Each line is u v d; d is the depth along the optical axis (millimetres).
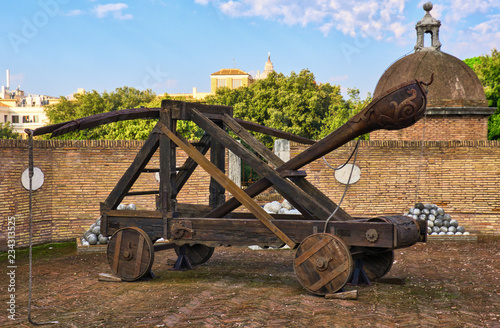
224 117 8742
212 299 6594
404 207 15016
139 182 14219
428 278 8289
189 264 9227
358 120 7051
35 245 12938
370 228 6770
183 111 7938
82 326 5453
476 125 17625
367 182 14969
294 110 44281
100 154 13891
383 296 6832
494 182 14977
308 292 7035
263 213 7387
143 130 32750
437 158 15055
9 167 12398
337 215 7578
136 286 7562
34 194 13102
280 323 5484
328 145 7375
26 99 92875
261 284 7688
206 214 8375
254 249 11727
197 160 7707
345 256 6594
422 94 6703
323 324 5441
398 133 17797
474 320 5660
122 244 8031
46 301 6695
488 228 14969
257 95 45719
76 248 12336
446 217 13750
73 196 13680
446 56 18281
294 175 7742
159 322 5543
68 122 7098
